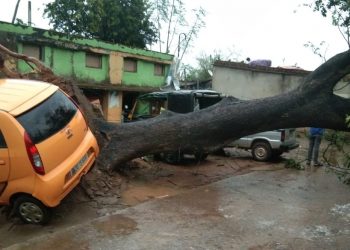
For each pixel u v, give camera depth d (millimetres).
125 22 25359
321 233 5660
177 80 26766
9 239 5512
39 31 18406
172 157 10289
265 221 6113
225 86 20969
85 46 20438
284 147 11078
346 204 7070
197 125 8305
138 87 23703
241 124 8258
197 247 5133
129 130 8555
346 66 7809
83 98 8758
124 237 5422
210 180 8836
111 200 6988
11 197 5734
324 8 9477
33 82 6531
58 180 5602
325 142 15070
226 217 6262
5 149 5477
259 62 22984
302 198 7430
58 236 5449
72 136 6156
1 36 17078
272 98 8359
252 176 9250
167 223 5957
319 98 8008
